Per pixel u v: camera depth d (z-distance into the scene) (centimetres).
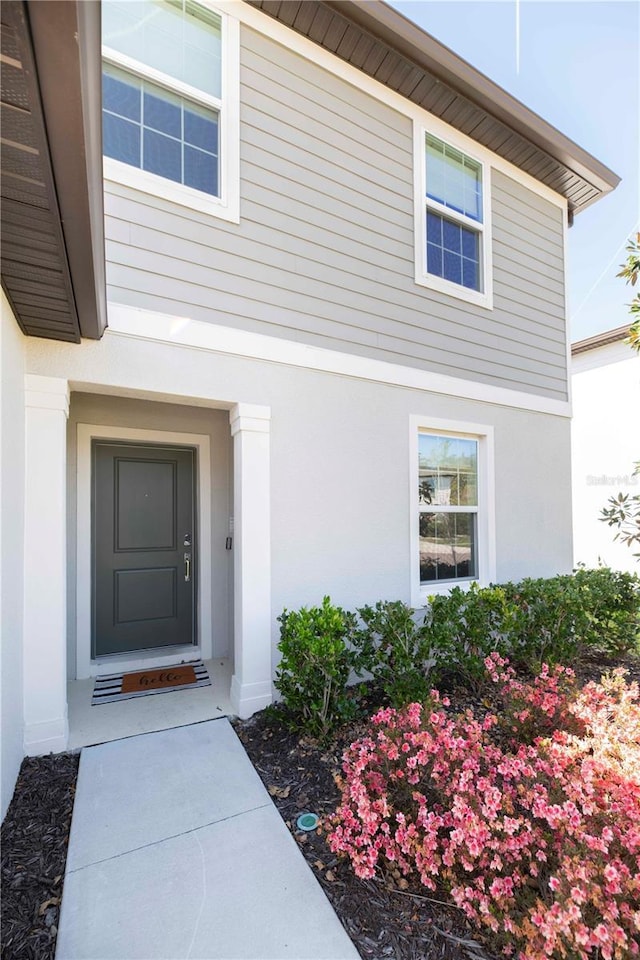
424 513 488
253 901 191
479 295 531
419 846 186
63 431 303
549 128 525
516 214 579
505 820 176
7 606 239
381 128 455
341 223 427
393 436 453
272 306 386
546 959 145
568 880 156
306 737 315
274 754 297
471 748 222
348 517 419
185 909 188
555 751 221
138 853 216
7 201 168
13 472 255
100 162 173
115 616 450
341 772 274
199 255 355
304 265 404
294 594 387
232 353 365
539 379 593
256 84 384
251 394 373
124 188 329
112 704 365
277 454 383
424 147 486
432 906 187
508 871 186
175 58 355
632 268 357
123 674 426
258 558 366
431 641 362
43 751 290
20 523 276
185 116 359
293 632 322
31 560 290
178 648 469
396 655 346
